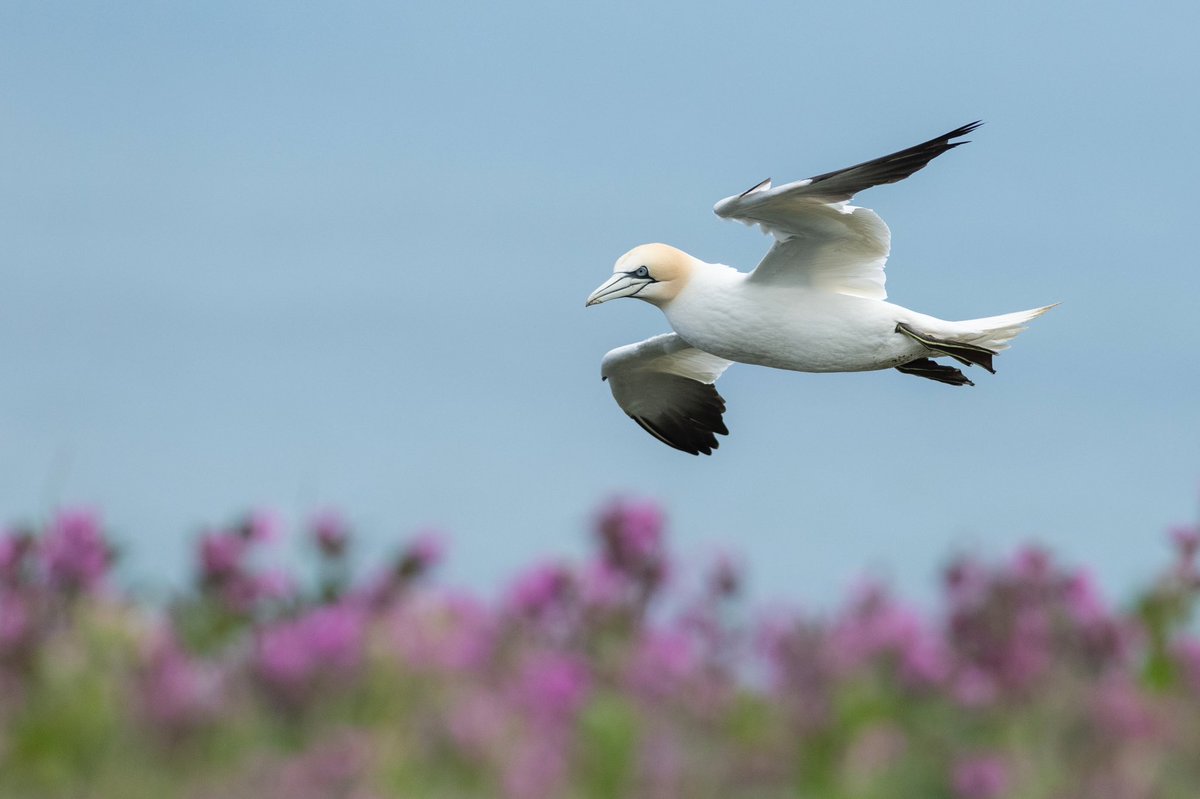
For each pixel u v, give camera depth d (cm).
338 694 1120
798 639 1203
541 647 1267
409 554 1309
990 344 2428
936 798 1109
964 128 2128
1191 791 1107
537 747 1059
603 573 1284
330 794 1028
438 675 1177
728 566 1310
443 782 1082
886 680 1203
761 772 1126
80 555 1230
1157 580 1493
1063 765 1119
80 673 1162
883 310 2411
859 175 2177
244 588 1305
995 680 1184
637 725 1133
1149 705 1148
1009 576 1261
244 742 1121
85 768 1100
